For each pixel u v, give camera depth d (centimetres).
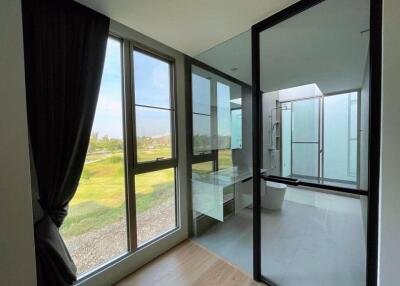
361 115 136
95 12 154
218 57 222
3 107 96
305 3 142
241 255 211
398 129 101
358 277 145
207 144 245
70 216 161
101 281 172
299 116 172
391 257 104
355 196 143
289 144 178
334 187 154
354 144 141
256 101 183
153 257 217
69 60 145
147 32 186
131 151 196
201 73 245
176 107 241
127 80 190
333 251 160
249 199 203
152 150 219
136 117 201
